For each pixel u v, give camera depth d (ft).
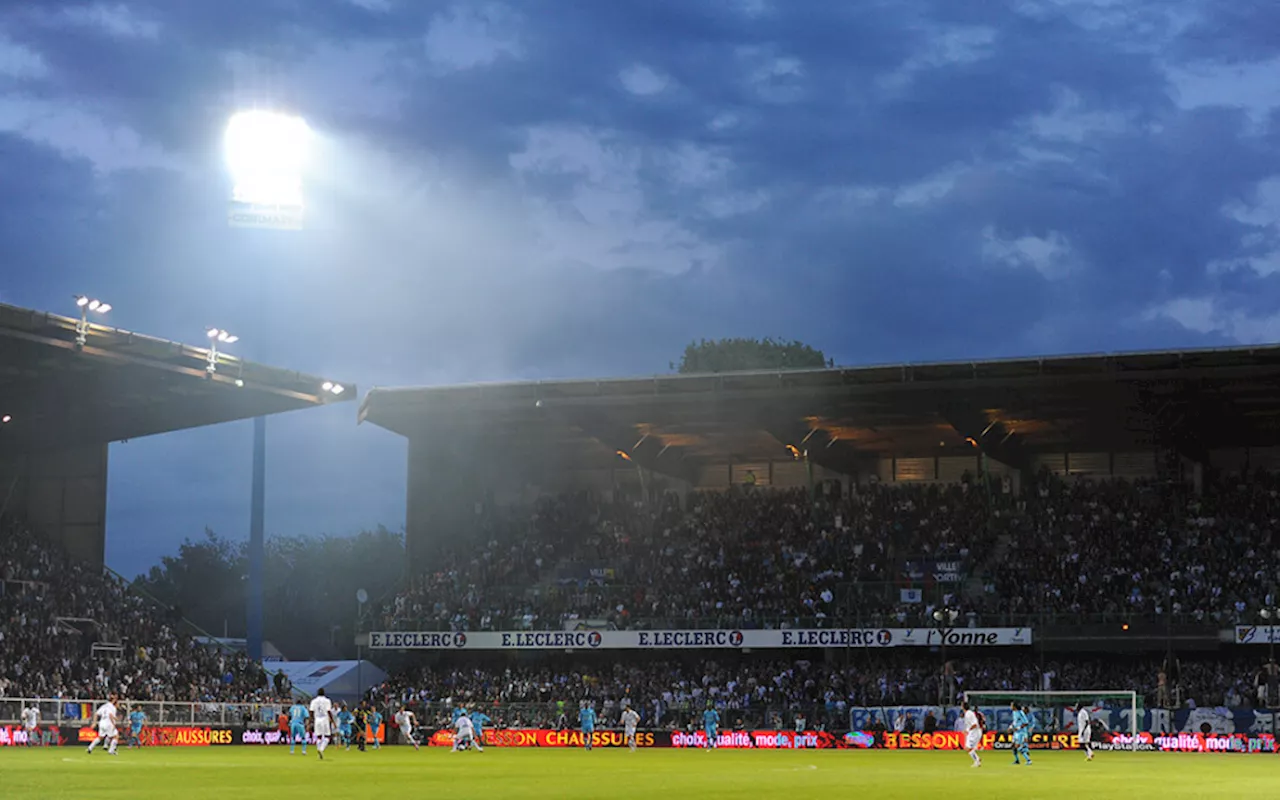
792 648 267.59
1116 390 249.96
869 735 229.66
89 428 271.90
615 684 262.06
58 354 219.41
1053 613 241.14
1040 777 125.59
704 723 221.87
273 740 246.88
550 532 301.43
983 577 260.01
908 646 255.50
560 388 270.05
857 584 259.80
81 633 245.86
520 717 251.60
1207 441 279.08
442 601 284.41
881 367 251.19
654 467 306.76
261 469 300.40
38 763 147.64
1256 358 233.14
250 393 253.03
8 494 276.82
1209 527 258.16
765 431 295.89
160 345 226.38
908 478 309.22
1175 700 226.99
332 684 287.28
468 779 118.52
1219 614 232.32
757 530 286.46
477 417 292.61
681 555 285.64
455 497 314.35
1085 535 263.70
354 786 106.01
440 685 273.75
